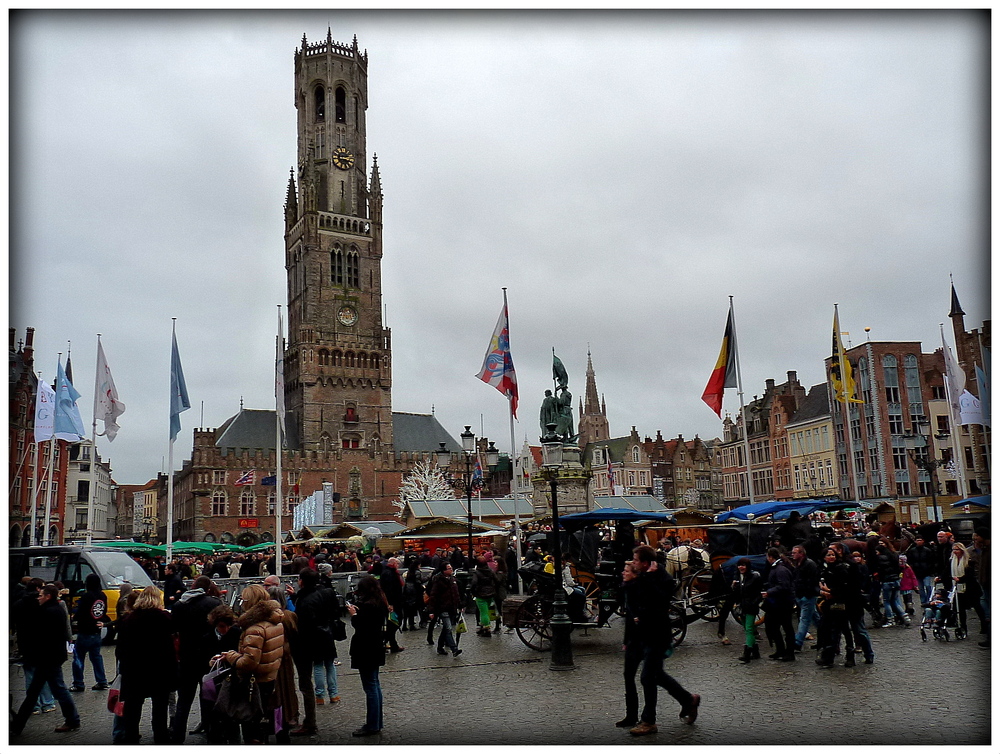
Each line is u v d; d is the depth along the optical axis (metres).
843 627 16.31
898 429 73.56
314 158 123.38
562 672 16.83
